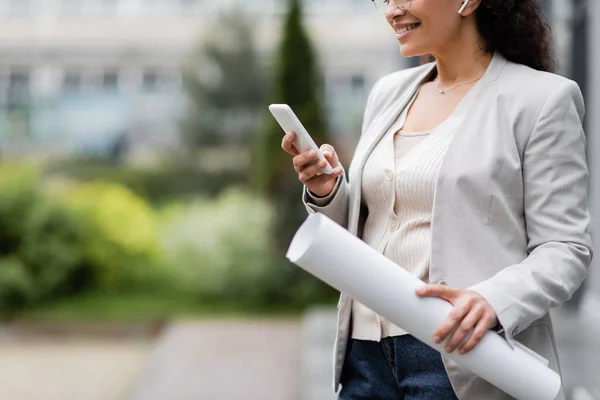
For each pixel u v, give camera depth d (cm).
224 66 1734
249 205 1136
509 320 170
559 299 177
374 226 203
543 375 170
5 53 2128
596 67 618
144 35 2138
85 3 2153
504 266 182
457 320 168
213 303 1069
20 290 1002
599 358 429
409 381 193
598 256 588
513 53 199
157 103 2117
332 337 708
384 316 174
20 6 2147
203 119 1745
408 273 174
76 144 2034
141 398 581
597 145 608
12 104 2073
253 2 1777
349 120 1728
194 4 2148
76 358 809
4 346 865
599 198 596
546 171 182
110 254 1105
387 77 225
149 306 1045
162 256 1160
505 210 183
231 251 1095
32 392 673
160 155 1836
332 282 173
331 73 2098
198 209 1206
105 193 1145
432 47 197
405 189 193
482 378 181
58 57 2136
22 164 1116
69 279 1071
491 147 184
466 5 192
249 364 688
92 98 2125
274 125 1023
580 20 685
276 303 1064
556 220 180
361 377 206
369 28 2092
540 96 185
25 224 1030
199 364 689
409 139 201
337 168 203
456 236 183
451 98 200
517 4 197
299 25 1023
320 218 173
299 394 586
